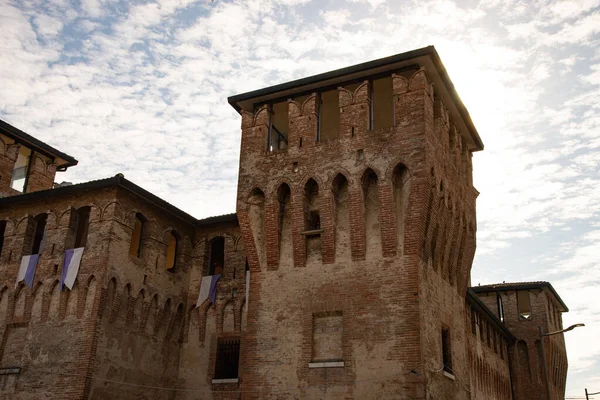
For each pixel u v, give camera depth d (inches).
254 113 1424.7
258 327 1243.8
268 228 1300.4
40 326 1358.3
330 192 1256.8
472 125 1489.9
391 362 1105.4
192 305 1549.0
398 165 1221.1
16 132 1753.2
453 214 1359.5
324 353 1175.0
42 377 1299.2
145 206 1481.3
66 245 1412.4
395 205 1210.6
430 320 1176.8
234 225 1587.1
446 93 1355.8
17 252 1471.5
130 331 1376.7
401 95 1267.2
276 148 1467.8
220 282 1537.9
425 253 1204.5
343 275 1205.7
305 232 1259.2
